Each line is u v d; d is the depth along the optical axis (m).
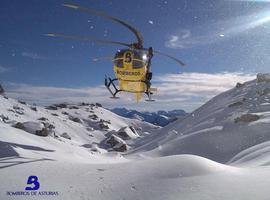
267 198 8.47
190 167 13.14
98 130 155.00
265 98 75.69
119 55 13.71
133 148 102.38
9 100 139.50
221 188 10.12
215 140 59.31
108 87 14.08
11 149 21.44
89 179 13.10
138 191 10.99
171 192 10.47
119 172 13.95
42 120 126.19
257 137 54.38
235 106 78.12
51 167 15.64
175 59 12.95
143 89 14.19
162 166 13.80
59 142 45.16
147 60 13.82
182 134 81.44
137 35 13.29
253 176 11.46
